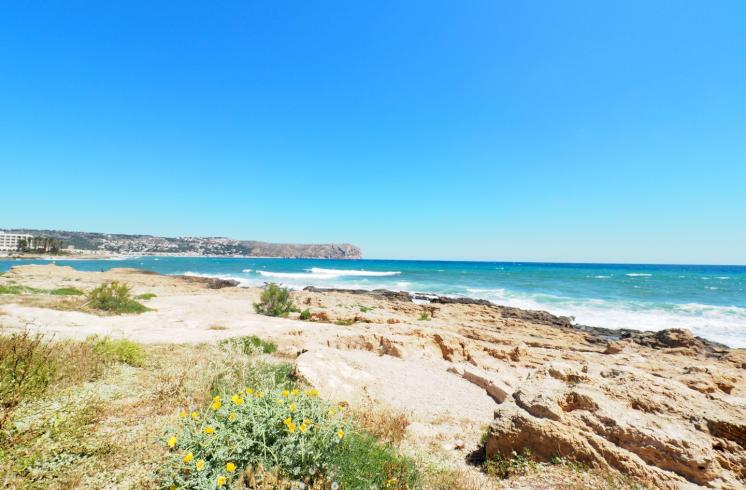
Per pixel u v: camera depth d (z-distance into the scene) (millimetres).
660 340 24219
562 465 5559
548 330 26844
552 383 7273
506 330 26703
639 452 5605
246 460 3918
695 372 12430
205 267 104438
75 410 5242
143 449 4535
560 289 55625
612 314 36156
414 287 58562
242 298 34969
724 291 53562
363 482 4262
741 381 11609
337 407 5262
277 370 9352
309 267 114125
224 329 17156
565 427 5945
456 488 4879
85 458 4250
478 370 13820
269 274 80000
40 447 4281
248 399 4523
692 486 5117
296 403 4668
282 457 3980
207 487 3473
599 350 21969
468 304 36781
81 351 7965
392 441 6262
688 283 66062
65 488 3697
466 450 6938
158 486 3789
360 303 37219
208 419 4234
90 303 20828
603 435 5895
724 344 25859
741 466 5387
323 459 4219
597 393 6648
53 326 13617
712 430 5852
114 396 6152
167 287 42750
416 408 9422
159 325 17125
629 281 69188
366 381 9789
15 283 30016
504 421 6402
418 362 15078
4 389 5262
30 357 6203
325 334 16875
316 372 8969
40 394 5562
